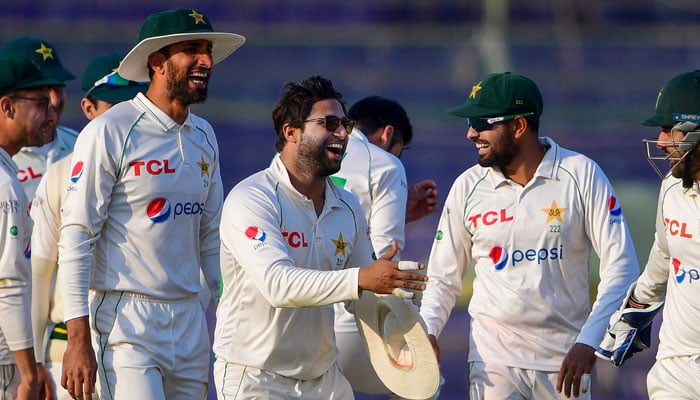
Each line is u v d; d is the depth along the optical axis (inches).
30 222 837.8
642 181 3034.0
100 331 812.0
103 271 815.1
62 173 877.8
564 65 4079.7
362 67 4079.7
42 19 4217.5
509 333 845.8
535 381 841.5
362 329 797.9
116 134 806.5
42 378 895.1
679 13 4335.6
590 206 837.2
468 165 3253.0
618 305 815.7
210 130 858.8
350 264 801.6
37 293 881.5
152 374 810.2
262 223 742.5
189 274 835.4
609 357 803.4
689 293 765.9
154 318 815.7
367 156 957.8
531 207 840.9
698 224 755.4
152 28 813.9
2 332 820.6
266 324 761.0
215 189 858.8
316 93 756.0
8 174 818.2
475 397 851.4
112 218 813.2
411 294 703.1
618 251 831.7
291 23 4335.6
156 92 826.8
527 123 840.3
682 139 746.8
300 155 756.6
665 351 784.3
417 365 772.6
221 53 869.2
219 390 778.2
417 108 3794.3
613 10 4340.6
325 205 774.5
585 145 3422.7
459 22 4352.9
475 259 869.8
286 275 721.6
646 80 4025.6
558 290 843.4
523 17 4323.3
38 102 841.5
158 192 813.2
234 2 4402.1
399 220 954.7
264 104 3740.2
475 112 839.1
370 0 4389.8
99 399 837.2
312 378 783.7
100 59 1026.1
